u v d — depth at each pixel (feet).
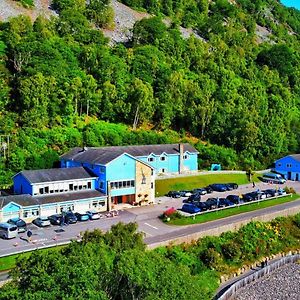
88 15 496.23
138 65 409.90
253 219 233.14
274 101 458.50
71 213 220.64
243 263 204.13
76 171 247.91
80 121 343.26
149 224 219.00
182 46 481.05
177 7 622.95
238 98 431.43
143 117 371.56
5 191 250.37
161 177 297.74
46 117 323.98
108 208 242.58
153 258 119.14
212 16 645.92
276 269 201.36
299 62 589.73
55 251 129.49
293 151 417.28
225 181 316.19
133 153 295.89
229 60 503.20
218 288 180.65
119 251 130.62
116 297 110.83
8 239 191.31
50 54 361.10
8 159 275.39
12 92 334.65
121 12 552.00
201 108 387.55
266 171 363.97
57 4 498.69
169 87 396.57
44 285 104.22
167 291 107.04
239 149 384.88
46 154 283.59
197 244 203.10
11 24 396.37
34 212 219.20
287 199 281.74
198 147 355.56
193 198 264.31
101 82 378.12
